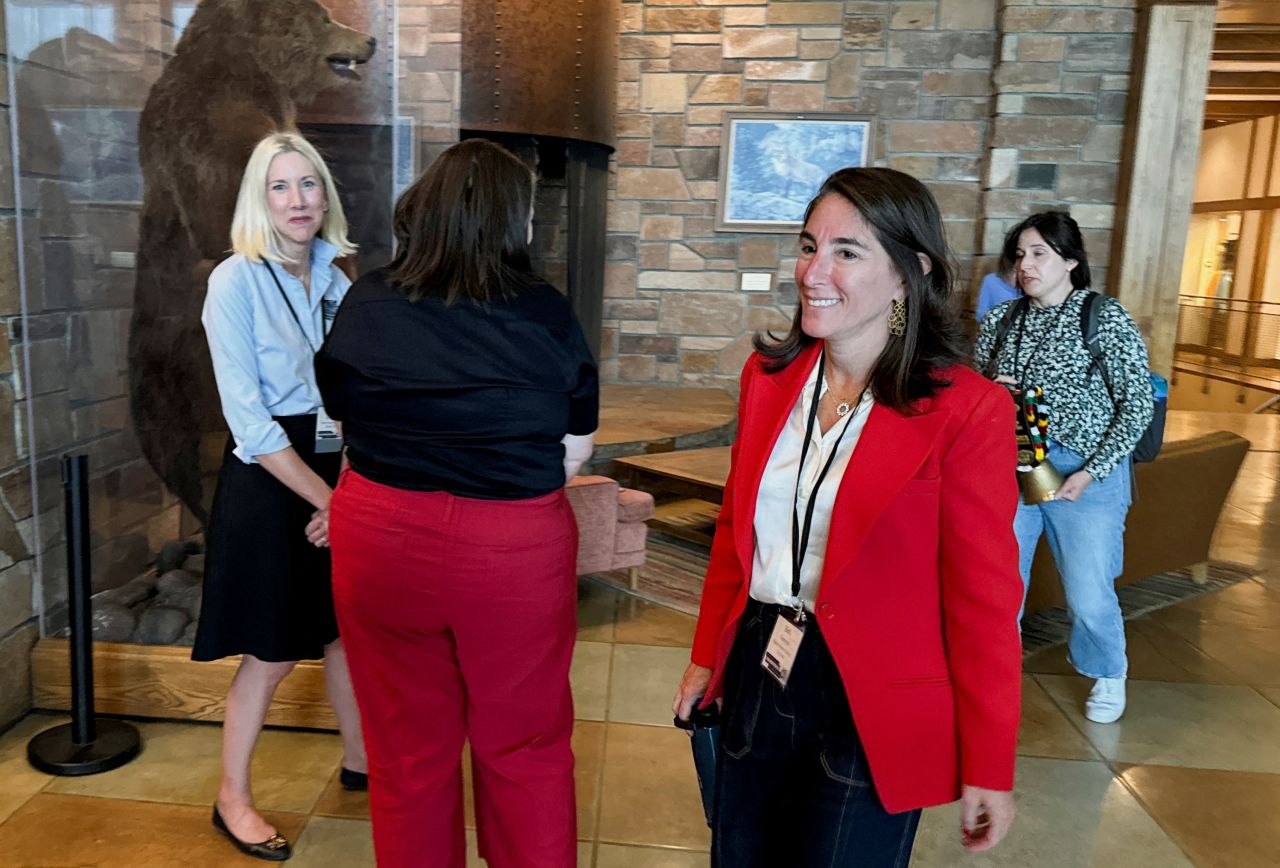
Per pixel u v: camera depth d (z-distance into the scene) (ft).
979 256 19.76
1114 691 9.38
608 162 19.13
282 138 6.36
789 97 20.18
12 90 8.20
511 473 4.66
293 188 6.26
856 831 4.00
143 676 8.38
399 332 4.61
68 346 8.97
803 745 4.13
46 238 8.67
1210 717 9.60
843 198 3.86
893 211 3.78
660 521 14.80
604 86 17.57
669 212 20.89
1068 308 8.65
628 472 14.99
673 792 7.82
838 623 3.92
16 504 8.37
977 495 3.77
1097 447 8.53
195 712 8.43
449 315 4.60
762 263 20.92
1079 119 19.06
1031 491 8.59
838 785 4.00
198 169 9.40
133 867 6.52
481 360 4.56
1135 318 18.90
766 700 4.19
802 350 4.37
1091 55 18.84
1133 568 12.30
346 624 5.02
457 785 5.29
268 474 6.36
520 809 5.12
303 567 6.48
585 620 11.48
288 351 6.42
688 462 14.33
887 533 3.88
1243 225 55.26
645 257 21.09
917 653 3.96
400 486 4.67
